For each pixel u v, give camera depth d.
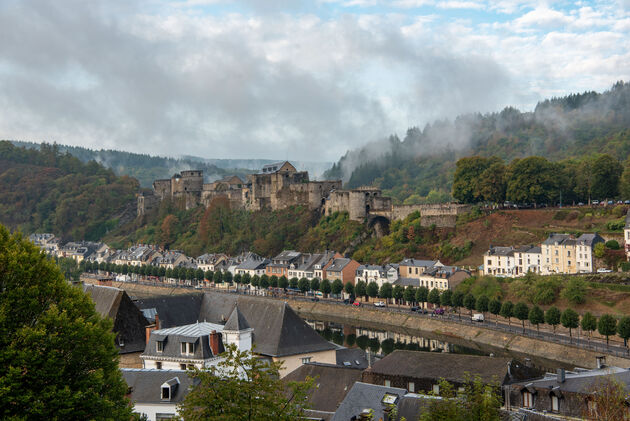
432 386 110.31
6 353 60.19
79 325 65.94
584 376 99.81
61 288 70.00
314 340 134.12
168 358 111.50
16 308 65.00
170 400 91.00
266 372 60.94
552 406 97.38
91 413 63.94
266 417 57.38
